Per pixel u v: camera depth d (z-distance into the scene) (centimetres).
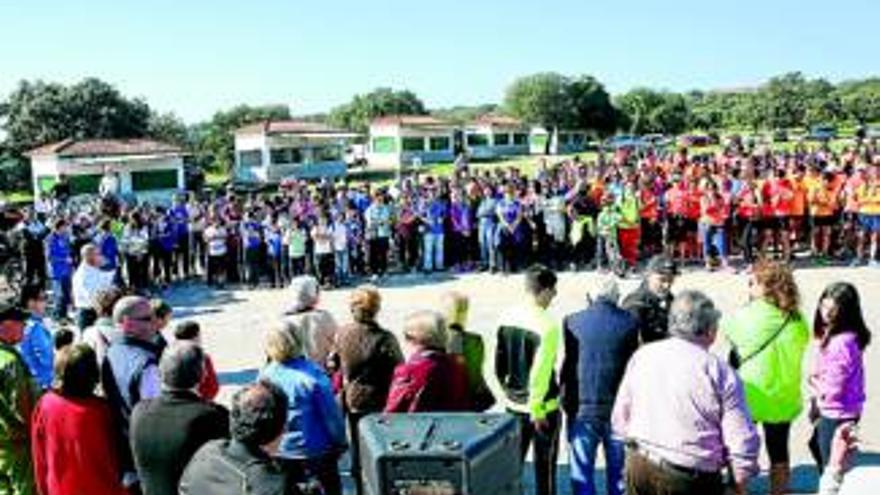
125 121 7725
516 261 2069
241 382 1250
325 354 714
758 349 662
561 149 9012
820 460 693
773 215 1975
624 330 674
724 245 1916
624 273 1975
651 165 2709
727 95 13200
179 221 2161
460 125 7875
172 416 486
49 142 7356
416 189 2370
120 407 599
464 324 692
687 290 514
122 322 617
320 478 597
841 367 635
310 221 2066
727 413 482
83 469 559
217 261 2095
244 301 1898
